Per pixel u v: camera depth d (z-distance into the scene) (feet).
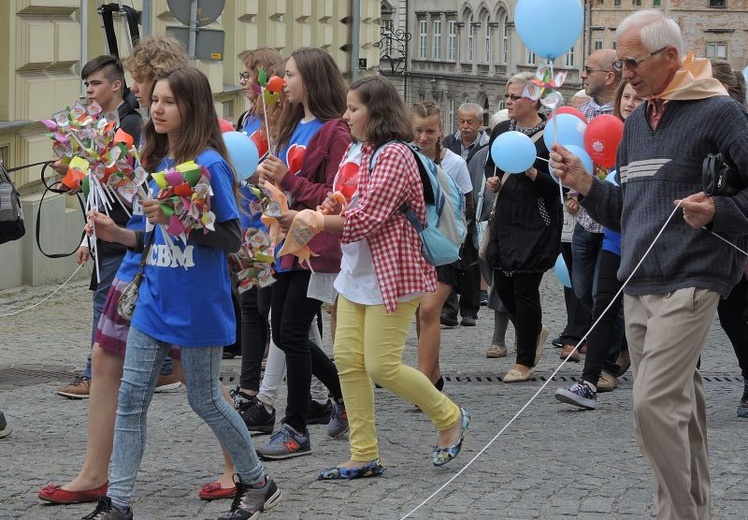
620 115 29.66
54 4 54.80
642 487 23.08
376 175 22.71
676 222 19.08
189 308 20.18
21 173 52.75
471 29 285.84
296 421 25.34
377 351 23.26
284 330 25.11
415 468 24.57
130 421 20.38
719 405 31.48
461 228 23.75
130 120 28.19
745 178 18.76
